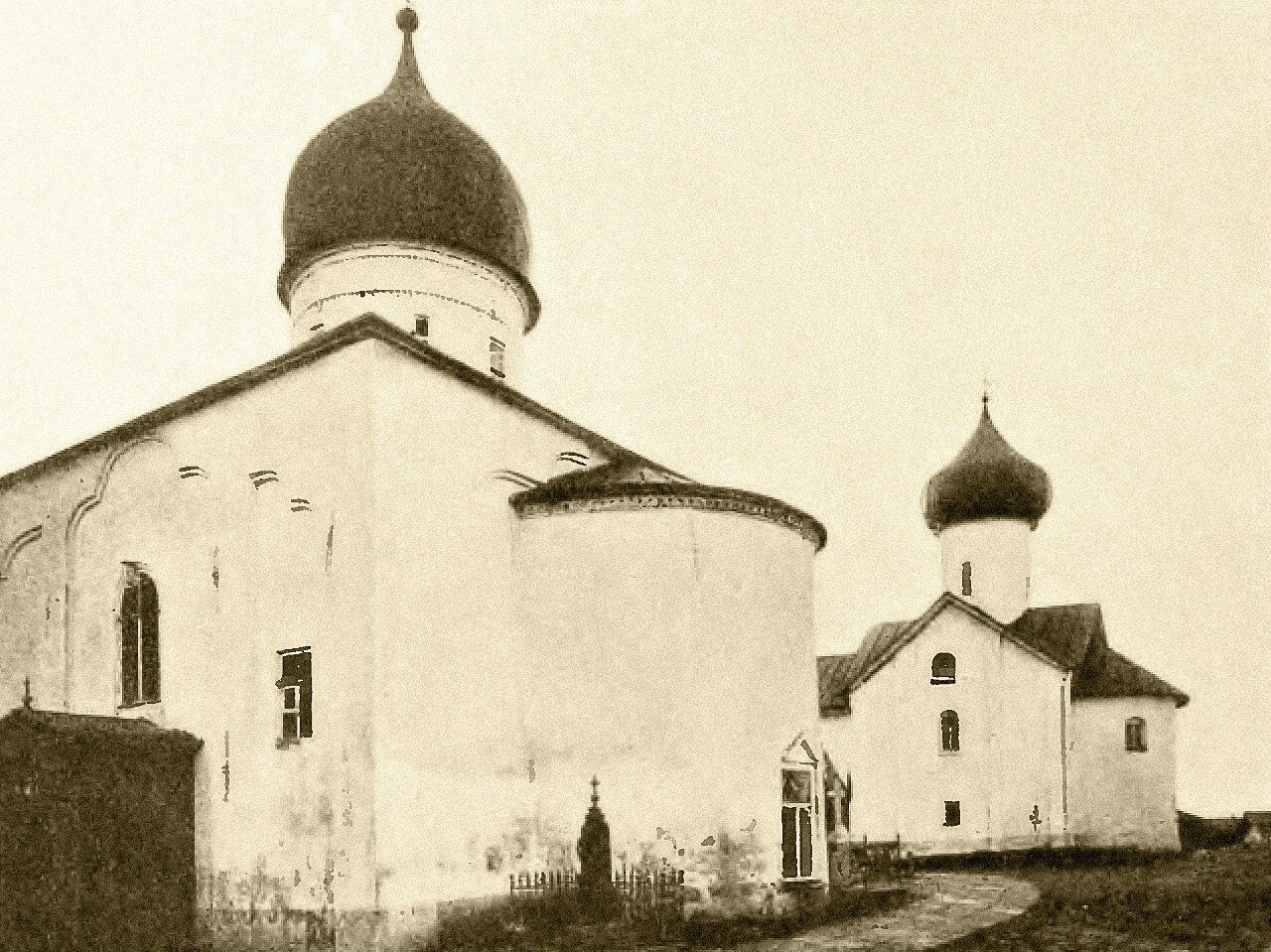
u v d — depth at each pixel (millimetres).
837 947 17172
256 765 19531
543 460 22953
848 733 43781
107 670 21656
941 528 46688
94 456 22750
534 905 20016
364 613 18797
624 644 21062
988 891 25891
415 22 27109
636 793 20484
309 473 19875
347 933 18078
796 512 22828
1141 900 21641
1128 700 41656
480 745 20266
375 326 19500
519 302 26172
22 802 18188
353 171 24422
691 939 18172
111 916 18562
